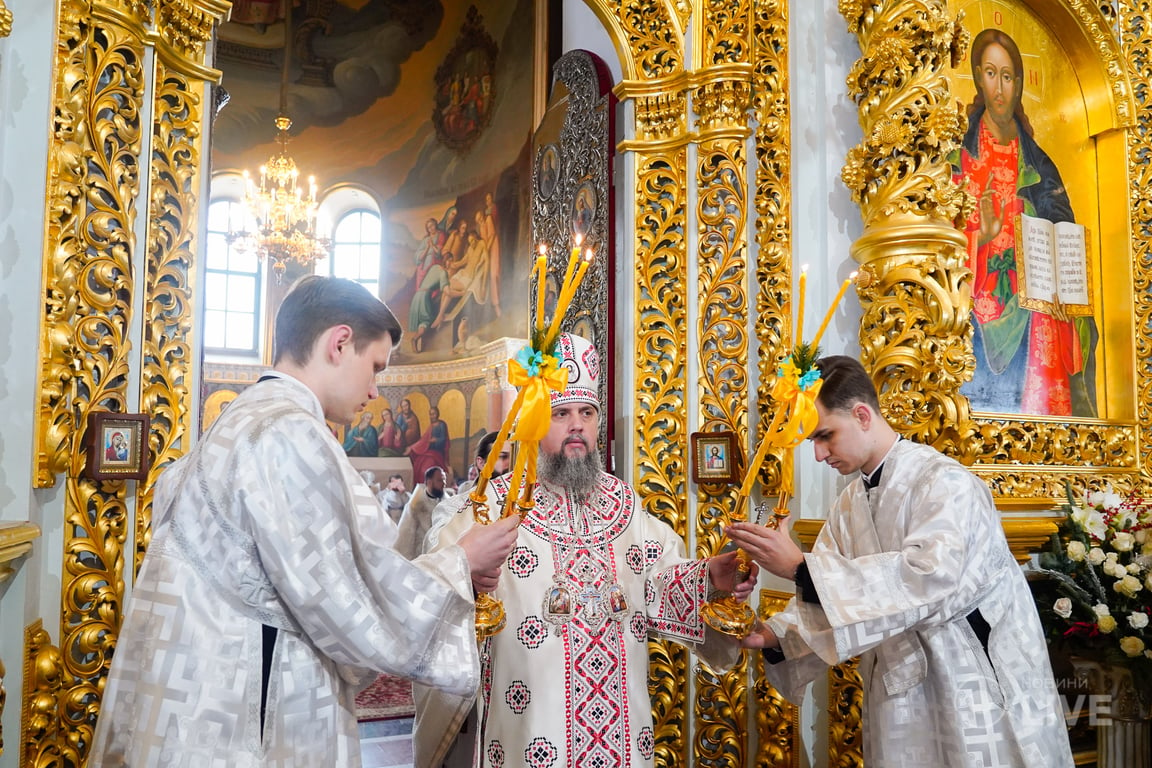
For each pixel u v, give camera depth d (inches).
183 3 117.0
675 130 156.4
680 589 105.5
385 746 215.2
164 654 67.5
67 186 102.7
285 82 616.7
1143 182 180.4
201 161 119.2
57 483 103.5
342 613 69.5
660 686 146.5
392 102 620.4
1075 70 183.0
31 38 101.8
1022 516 149.3
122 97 111.0
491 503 107.7
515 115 529.7
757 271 152.0
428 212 605.0
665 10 157.3
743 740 145.4
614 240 160.1
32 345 99.7
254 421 72.3
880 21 149.2
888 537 104.0
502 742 98.7
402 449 606.5
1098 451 171.5
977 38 168.1
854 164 150.3
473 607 78.1
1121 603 136.3
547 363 77.9
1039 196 173.8
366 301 81.4
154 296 113.2
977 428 147.6
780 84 156.2
